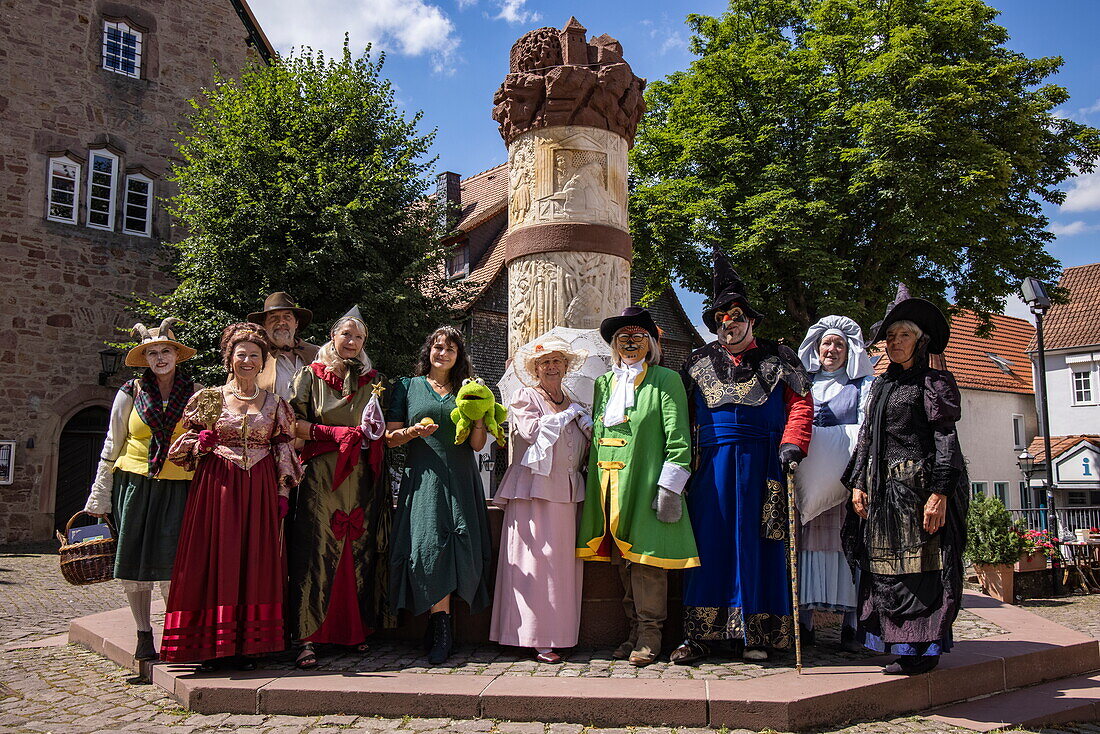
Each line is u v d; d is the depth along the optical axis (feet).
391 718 12.55
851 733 12.11
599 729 11.99
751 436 14.48
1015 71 58.49
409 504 15.21
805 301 61.62
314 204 50.24
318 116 53.52
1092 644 17.02
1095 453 90.68
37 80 56.85
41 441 55.01
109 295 58.39
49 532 54.75
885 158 55.88
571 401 15.76
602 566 15.85
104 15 59.88
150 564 14.89
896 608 13.25
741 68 61.62
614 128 21.76
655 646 14.34
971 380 99.25
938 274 62.59
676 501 14.12
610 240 21.21
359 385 15.64
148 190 61.00
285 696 12.91
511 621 14.74
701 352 15.62
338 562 15.01
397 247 54.54
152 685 14.71
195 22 64.03
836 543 15.15
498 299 71.92
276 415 14.78
